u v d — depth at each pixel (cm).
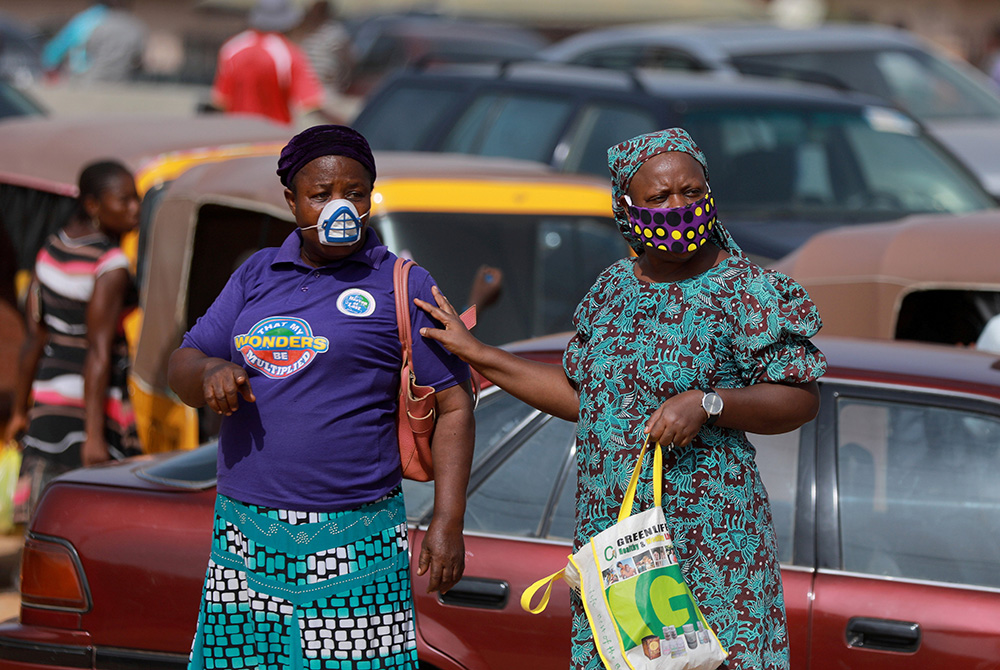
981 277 1652
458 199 1894
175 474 1347
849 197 2614
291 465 1021
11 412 2167
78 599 1295
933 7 9438
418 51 5900
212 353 1062
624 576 968
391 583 1051
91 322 1791
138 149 2302
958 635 1140
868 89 3644
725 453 1002
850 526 1197
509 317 1894
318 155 1012
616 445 1009
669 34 3784
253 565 1036
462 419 1066
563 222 1948
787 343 987
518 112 2803
